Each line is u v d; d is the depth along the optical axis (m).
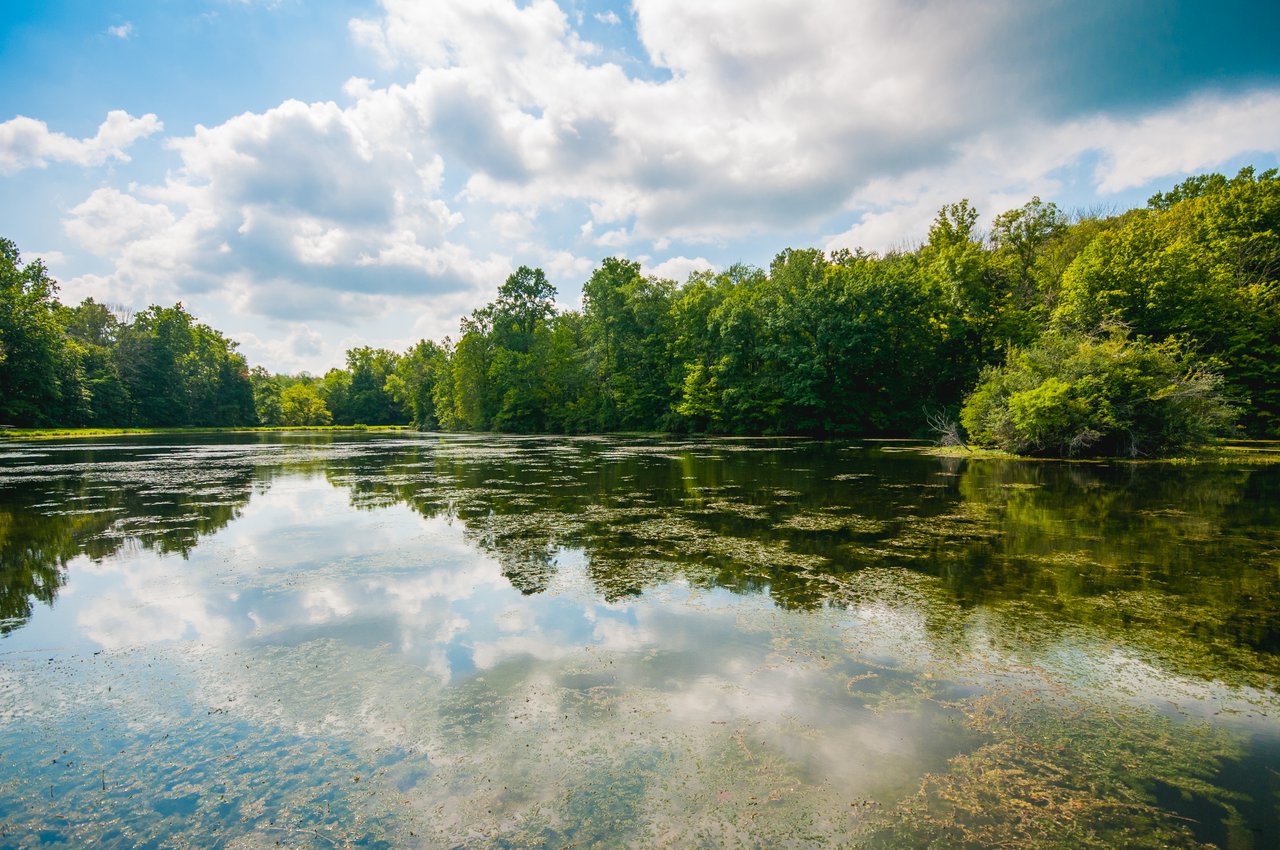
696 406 42.28
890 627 5.42
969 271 35.25
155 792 3.29
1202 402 19.09
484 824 2.99
